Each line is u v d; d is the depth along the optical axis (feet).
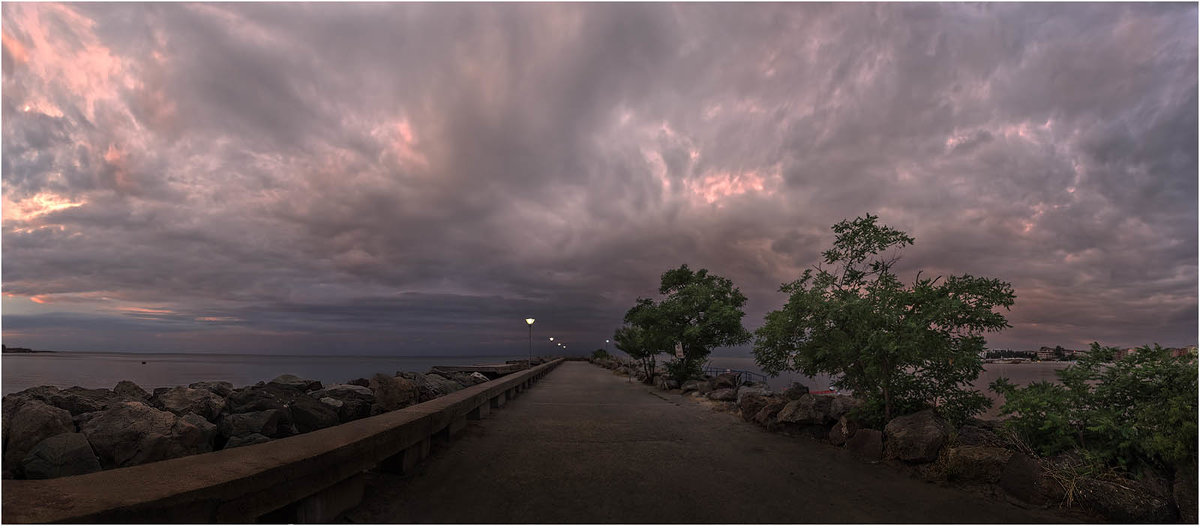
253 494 11.34
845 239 26.03
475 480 18.63
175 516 9.70
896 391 24.13
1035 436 18.45
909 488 17.78
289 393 26.76
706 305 66.54
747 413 34.45
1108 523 14.38
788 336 27.78
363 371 249.14
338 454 14.26
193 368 225.56
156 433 16.57
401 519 14.52
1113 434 16.74
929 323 22.54
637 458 22.47
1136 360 17.88
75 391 24.45
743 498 16.71
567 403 46.68
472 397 30.91
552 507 15.74
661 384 66.54
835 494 17.15
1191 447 15.05
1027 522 14.44
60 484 10.06
